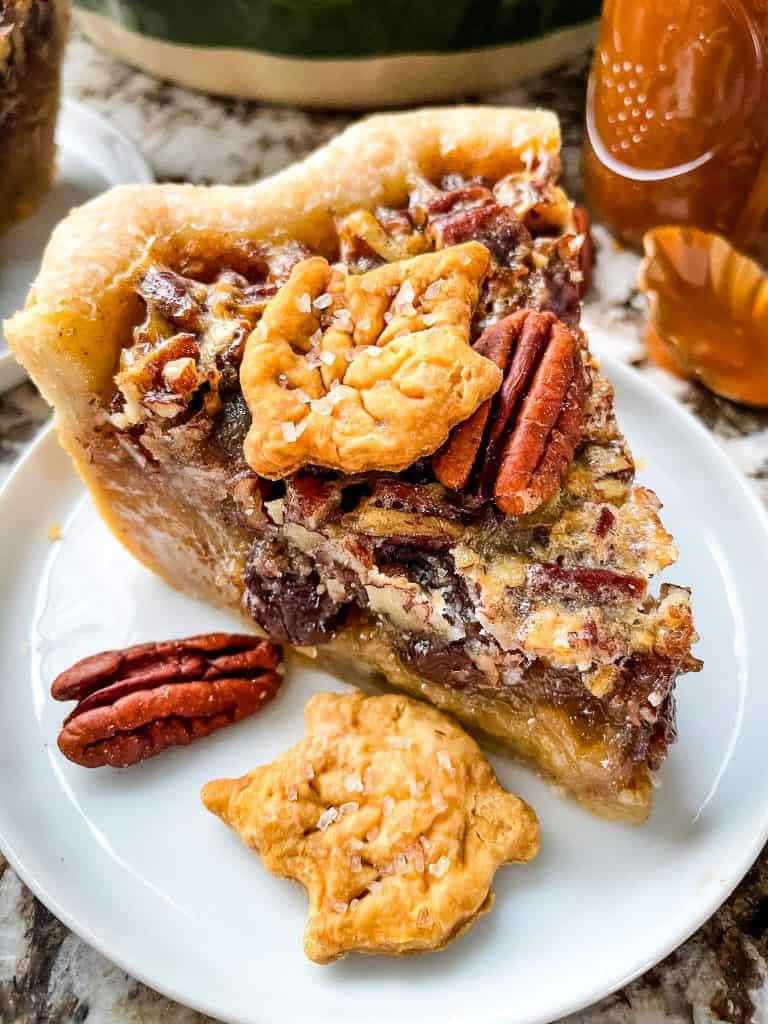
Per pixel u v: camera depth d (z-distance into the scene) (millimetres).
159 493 165
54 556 186
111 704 159
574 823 156
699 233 200
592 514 149
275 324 148
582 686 148
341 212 166
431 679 160
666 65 184
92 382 155
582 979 137
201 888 151
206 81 252
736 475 186
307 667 173
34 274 224
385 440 138
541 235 168
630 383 197
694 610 176
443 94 250
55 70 213
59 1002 148
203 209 163
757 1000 147
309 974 141
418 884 140
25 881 146
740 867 146
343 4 216
